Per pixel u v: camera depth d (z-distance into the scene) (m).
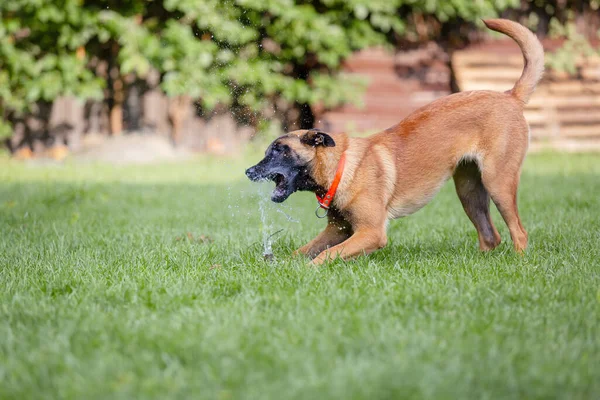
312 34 13.62
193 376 2.92
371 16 14.16
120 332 3.44
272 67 14.07
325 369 2.98
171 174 11.87
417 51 15.09
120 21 13.13
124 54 13.12
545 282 4.42
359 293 4.14
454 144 5.34
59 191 9.54
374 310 3.77
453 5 14.39
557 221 6.83
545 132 15.22
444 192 9.83
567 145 15.15
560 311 3.79
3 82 13.34
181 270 4.83
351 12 14.24
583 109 15.38
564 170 11.83
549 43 15.62
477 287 4.27
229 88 13.93
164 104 14.59
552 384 2.86
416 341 3.29
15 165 13.03
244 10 13.58
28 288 4.43
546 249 5.47
